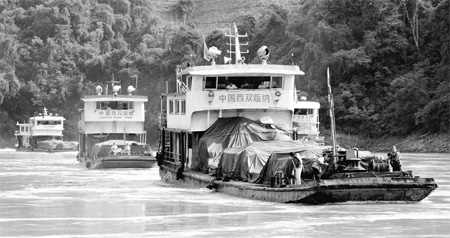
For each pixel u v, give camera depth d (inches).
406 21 7436.0
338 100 6943.9
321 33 7406.5
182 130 2591.0
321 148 2142.0
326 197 1860.2
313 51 7401.6
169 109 2854.3
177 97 2719.0
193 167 2620.6
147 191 2453.2
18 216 1855.3
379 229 1588.3
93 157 3828.7
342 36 7381.9
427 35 7278.5
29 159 5403.5
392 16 7342.5
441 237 1502.2
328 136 6850.4
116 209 1975.9
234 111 2536.9
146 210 1940.2
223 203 2009.1
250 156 2187.5
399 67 7244.1
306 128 4237.2
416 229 1588.3
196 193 2284.7
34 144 7332.7
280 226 1630.2
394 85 6707.7
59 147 7116.1
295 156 1948.8
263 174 2110.0
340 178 1875.0
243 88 2500.0
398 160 2014.0
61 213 1908.2
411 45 7317.9
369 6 7465.6
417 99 6530.5
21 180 3051.2
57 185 2775.6
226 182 2234.3
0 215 1875.0
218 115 2519.7
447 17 6879.9
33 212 1931.6
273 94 2482.8
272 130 2384.4
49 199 2249.0
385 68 7145.7
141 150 3791.8
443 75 6688.0
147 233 1572.3
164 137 3002.0
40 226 1686.8
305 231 1571.1
